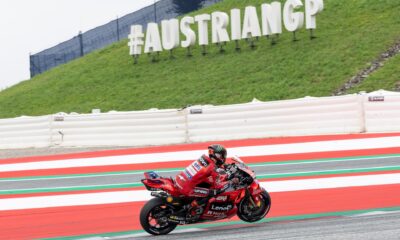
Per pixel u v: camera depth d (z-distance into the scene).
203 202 39.53
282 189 54.19
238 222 42.69
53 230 44.00
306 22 149.25
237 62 153.12
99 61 190.38
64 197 56.97
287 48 150.50
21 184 65.81
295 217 43.25
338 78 127.25
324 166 63.25
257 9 182.75
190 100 140.75
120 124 92.56
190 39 165.38
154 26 170.38
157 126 90.56
